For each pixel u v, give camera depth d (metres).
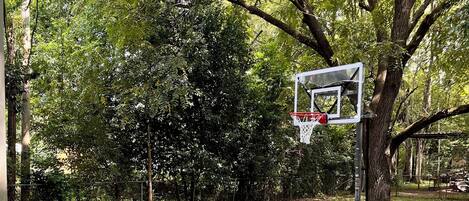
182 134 8.41
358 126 6.84
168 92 7.20
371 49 6.40
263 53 10.13
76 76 7.78
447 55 6.99
